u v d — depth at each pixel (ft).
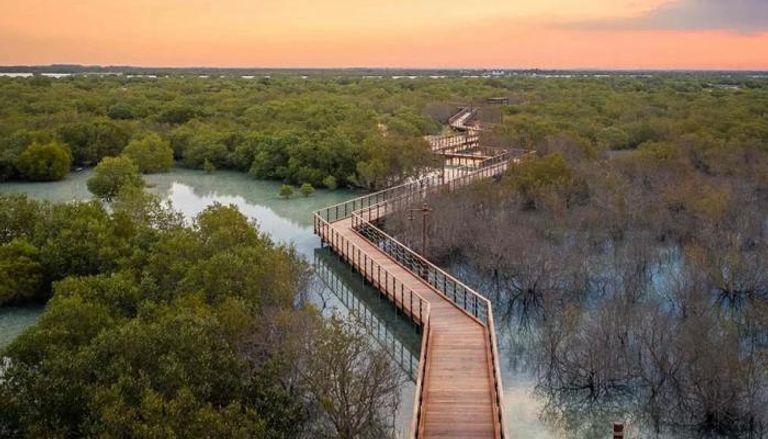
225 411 47.34
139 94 293.02
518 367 79.97
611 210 126.31
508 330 91.97
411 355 81.25
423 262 103.30
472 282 108.78
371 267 96.99
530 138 201.87
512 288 102.78
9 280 88.99
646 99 309.42
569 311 85.20
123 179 152.97
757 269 97.45
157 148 194.18
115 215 103.09
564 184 139.54
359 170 171.53
